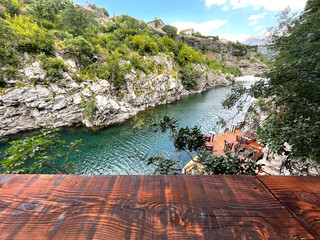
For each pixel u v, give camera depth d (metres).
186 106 35.53
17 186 0.75
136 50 39.00
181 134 5.05
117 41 36.28
